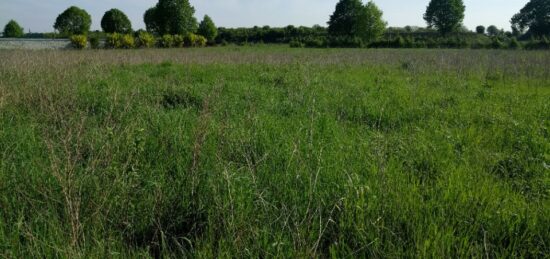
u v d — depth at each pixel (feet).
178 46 146.30
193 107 21.04
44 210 8.92
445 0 262.26
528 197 10.75
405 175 11.75
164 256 7.70
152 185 10.31
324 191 10.11
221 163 10.70
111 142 12.32
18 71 28.19
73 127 13.67
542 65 47.96
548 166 12.39
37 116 16.34
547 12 242.58
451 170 12.00
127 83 28.32
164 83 27.27
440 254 7.70
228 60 55.47
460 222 8.88
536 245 8.48
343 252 7.93
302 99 22.82
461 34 271.08
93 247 7.53
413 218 8.96
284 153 12.99
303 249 7.59
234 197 9.44
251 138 13.75
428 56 69.26
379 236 8.46
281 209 9.07
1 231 8.02
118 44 121.29
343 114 20.45
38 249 7.42
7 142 13.24
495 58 61.87
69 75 27.09
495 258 8.13
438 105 23.54
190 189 10.05
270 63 51.29
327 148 13.80
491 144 15.87
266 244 8.04
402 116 20.75
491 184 11.02
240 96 24.58
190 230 8.87
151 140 13.85
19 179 10.37
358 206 8.89
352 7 237.86
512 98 25.54
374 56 69.87
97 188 9.45
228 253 7.66
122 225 8.82
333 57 63.52
